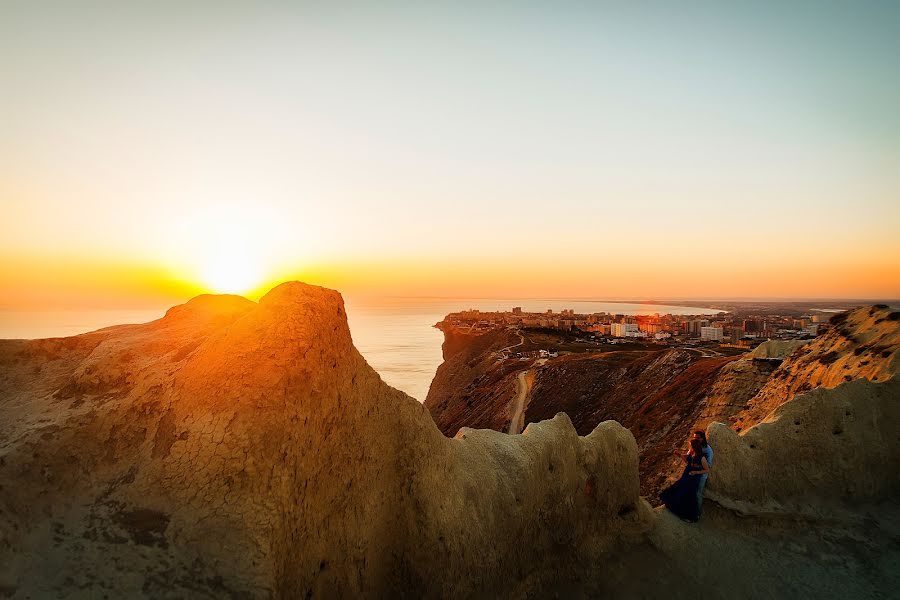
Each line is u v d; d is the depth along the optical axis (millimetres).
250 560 4332
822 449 10609
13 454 4727
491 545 7262
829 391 11062
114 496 4723
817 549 9398
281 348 5457
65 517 4516
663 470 27281
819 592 8398
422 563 6480
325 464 5555
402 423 6871
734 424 19234
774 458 10500
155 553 4273
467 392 84062
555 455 8875
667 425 35188
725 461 10312
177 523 4500
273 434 4965
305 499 5137
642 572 8797
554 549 8508
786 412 11055
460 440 8281
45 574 4004
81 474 4895
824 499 10328
